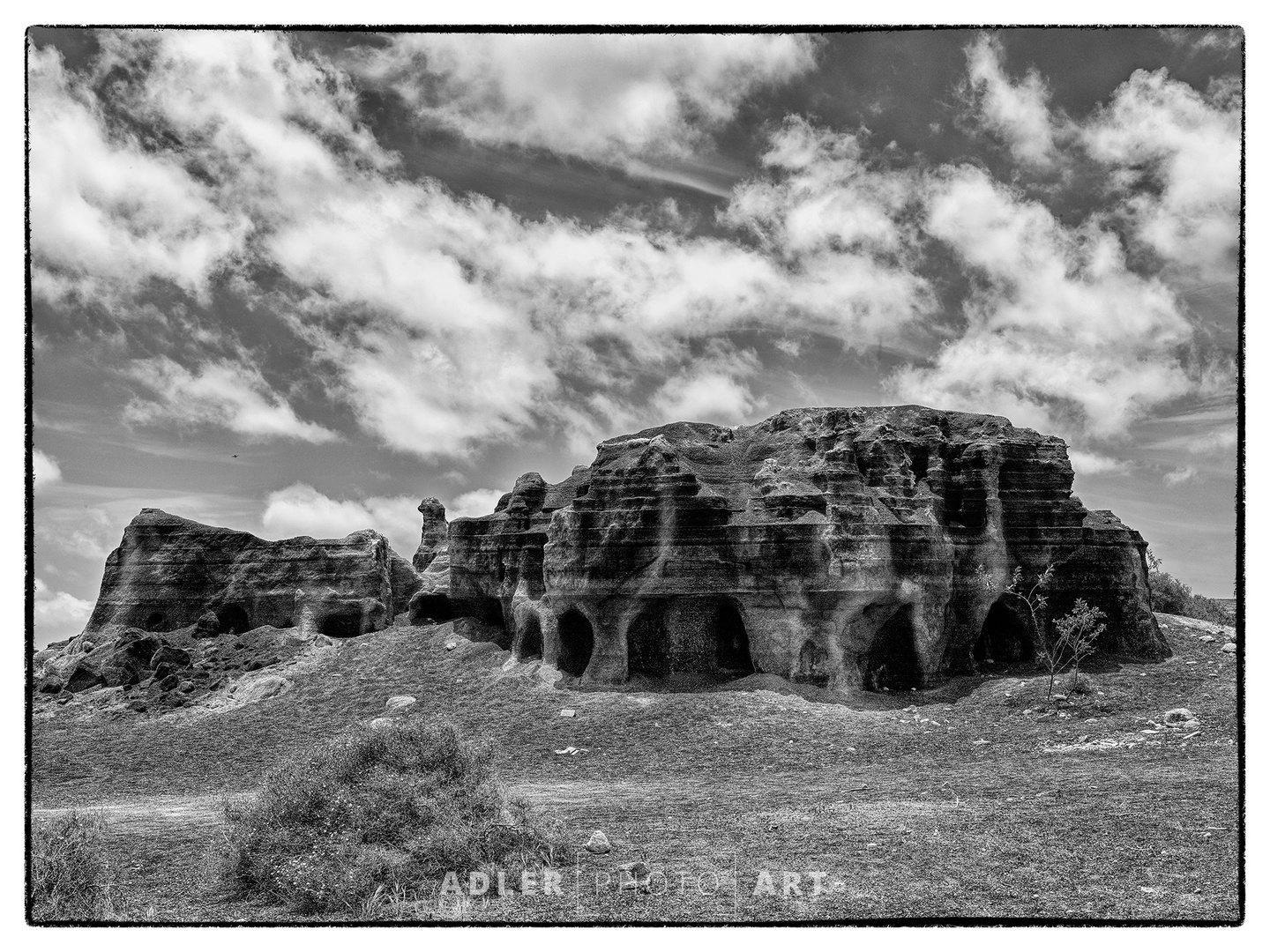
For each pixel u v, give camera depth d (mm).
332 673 55562
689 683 46500
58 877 23922
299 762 27547
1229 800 28312
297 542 61594
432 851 24453
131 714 54094
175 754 47500
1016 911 21797
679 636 47438
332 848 24156
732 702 43469
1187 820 26766
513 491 56094
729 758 39375
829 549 44625
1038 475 49812
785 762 38469
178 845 29656
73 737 51500
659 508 47188
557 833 26719
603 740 42281
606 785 36438
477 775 27375
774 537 45312
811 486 46625
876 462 47719
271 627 60094
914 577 45875
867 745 39469
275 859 24297
